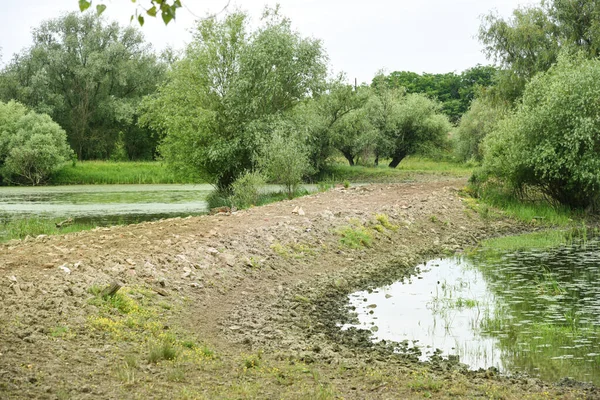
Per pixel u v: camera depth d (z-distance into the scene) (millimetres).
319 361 8211
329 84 37312
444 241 19797
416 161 72250
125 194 41281
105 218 25953
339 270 14633
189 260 12453
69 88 72250
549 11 40250
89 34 71250
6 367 6258
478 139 63719
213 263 12758
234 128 33875
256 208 20750
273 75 34188
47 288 9250
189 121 33969
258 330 9688
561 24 39719
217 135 34219
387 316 11133
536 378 7914
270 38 34469
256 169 29781
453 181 34906
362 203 22625
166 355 7434
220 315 10289
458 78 118312
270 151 28422
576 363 8547
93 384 6238
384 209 21188
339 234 17141
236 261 13234
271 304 11406
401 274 15039
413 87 119500
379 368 8031
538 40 39719
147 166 59625
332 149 55625
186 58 34688
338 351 8922
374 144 60875
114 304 9227
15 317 7863
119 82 70938
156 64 76438
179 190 45281
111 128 74438
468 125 64750
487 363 8570
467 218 23906
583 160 24484
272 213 19062
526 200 27969
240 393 6438
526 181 27109
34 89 69062
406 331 10203
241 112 33812
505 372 8180
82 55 71250
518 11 40719
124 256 11867
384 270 15320
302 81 36000
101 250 12352
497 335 9961
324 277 13844
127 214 27703
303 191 30422
